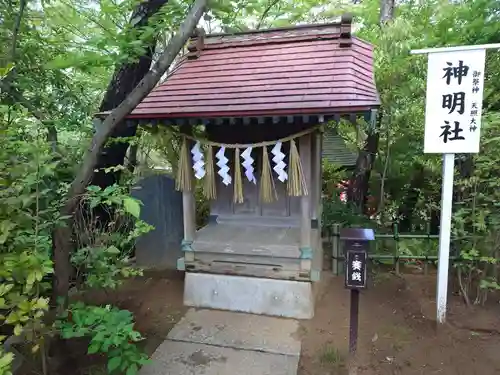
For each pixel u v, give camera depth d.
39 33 5.00
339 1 8.01
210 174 4.38
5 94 4.13
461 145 3.78
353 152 9.26
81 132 5.14
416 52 3.83
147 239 5.96
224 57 4.83
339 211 6.59
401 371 3.38
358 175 7.12
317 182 5.08
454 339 3.83
